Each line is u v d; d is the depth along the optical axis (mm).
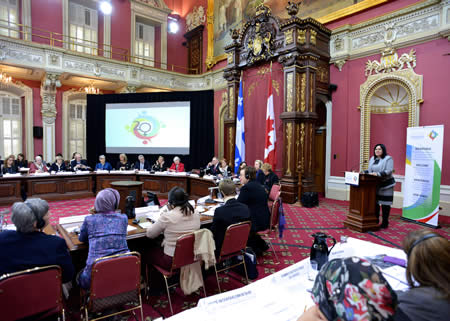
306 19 6984
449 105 5750
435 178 4945
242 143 8195
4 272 1659
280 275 1443
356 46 7297
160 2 13633
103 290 1916
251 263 3064
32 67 8969
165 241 2473
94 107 9922
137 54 13695
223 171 7344
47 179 6988
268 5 9531
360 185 4691
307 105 7125
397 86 6832
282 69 7555
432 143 4969
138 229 2658
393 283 1360
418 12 6129
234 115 8859
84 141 12391
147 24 13977
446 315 822
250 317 1084
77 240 2336
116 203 2246
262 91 8141
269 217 3443
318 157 8977
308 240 4281
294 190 7078
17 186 6547
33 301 1652
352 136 7484
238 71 8773
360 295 595
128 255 2006
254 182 3498
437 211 4926
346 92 7539
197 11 13352
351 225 4832
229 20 11328
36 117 10734
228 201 2818
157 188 7758
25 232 1740
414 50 6238
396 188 6977
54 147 10914
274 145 7441
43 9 10742
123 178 7871
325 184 8117
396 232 4668
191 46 13852
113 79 10648
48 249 1774
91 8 12250
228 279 3070
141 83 11273
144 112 9500
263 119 8125
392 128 7094
